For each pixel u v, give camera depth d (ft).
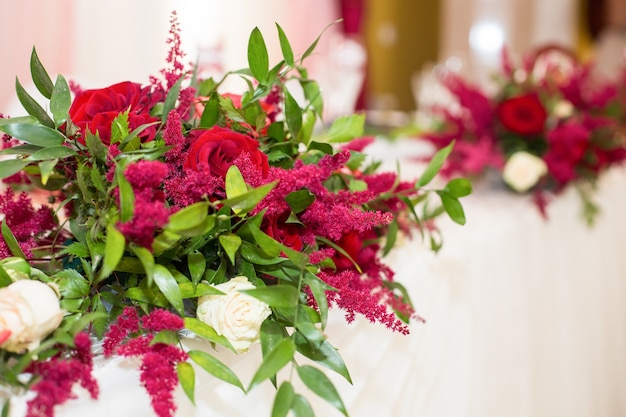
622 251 6.95
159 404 1.49
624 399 6.64
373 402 2.51
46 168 1.74
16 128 1.79
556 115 5.37
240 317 1.76
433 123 5.83
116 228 1.59
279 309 1.82
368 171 2.76
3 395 1.48
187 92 2.10
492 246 3.91
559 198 5.27
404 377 2.70
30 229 1.99
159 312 1.67
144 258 1.59
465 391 3.40
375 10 15.64
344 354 2.34
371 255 2.34
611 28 17.85
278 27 2.11
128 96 2.04
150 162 1.60
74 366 1.48
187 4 8.64
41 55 7.10
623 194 6.98
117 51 7.73
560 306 5.09
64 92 1.89
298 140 2.26
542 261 4.76
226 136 1.89
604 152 5.34
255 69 2.11
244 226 1.90
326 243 2.18
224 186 1.84
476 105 5.14
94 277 1.84
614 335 6.51
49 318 1.51
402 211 2.62
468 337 3.45
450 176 4.89
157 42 8.12
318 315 1.88
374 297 2.00
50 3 7.11
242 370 1.91
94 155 1.79
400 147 6.21
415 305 2.90
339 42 7.32
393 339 2.70
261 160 1.93
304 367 1.69
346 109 6.88
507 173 4.91
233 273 2.03
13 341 1.46
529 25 17.62
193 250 1.89
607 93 5.53
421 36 16.37
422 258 3.15
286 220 2.01
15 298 1.49
